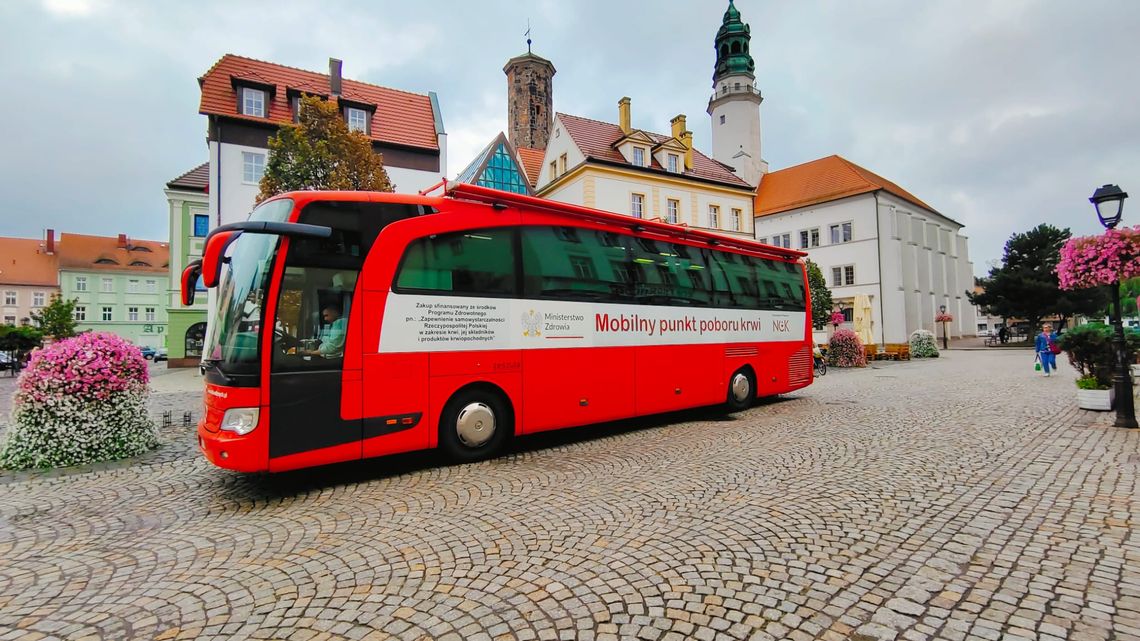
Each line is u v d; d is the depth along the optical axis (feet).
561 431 29.91
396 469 21.70
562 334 25.57
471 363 22.35
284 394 18.03
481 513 16.19
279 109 80.53
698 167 115.24
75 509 17.42
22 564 13.19
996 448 23.39
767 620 9.90
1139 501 16.11
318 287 18.97
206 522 16.05
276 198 20.35
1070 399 38.09
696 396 32.01
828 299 100.83
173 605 10.99
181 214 95.71
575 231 26.84
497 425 23.36
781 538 13.74
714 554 12.82
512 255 24.06
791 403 39.29
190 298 20.83
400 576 12.03
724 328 34.32
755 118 165.78
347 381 19.22
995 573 11.66
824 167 156.56
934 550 12.89
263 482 20.18
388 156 86.22
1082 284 29.73
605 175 98.32
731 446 24.97
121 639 9.77
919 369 71.56
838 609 10.26
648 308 29.71
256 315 17.99
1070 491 17.20
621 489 18.38
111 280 216.54
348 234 19.74
